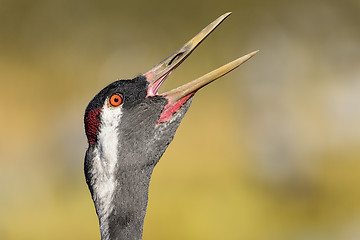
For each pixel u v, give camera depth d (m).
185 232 13.81
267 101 16.42
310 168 15.83
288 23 22.86
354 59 19.86
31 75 24.50
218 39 24.77
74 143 15.42
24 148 16.64
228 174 16.19
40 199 14.80
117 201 5.18
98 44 26.30
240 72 17.91
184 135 18.50
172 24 27.08
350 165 16.00
